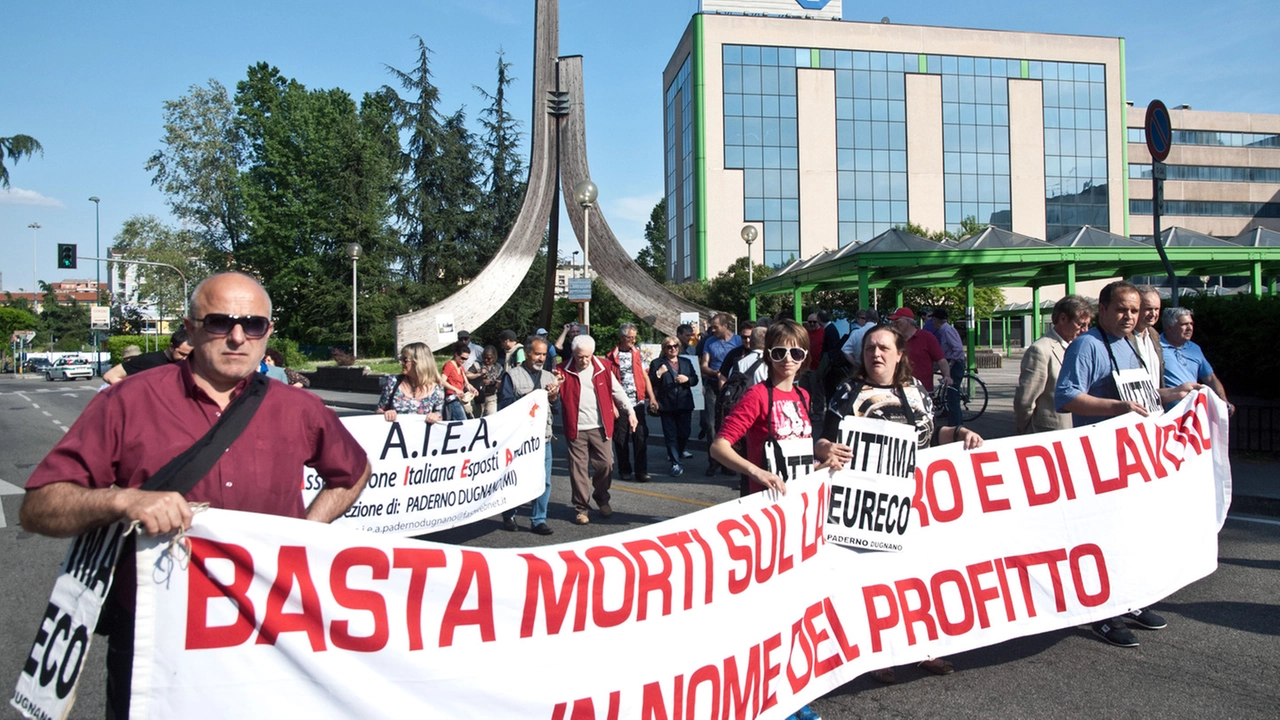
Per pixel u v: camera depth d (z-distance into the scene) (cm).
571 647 271
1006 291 5678
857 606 359
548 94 2042
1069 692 369
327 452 241
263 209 4262
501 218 4719
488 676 254
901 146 5484
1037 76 5662
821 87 5381
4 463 1184
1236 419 931
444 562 247
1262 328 894
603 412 747
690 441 1281
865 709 355
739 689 313
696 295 4094
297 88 4581
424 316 1983
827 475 353
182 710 209
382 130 4466
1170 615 470
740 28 5291
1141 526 430
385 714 235
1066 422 513
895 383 378
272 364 913
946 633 377
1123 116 5778
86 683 406
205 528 209
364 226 3984
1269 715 344
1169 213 7250
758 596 322
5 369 6297
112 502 190
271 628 219
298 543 222
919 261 1540
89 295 15988
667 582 295
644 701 287
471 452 681
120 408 211
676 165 5997
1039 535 403
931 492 380
